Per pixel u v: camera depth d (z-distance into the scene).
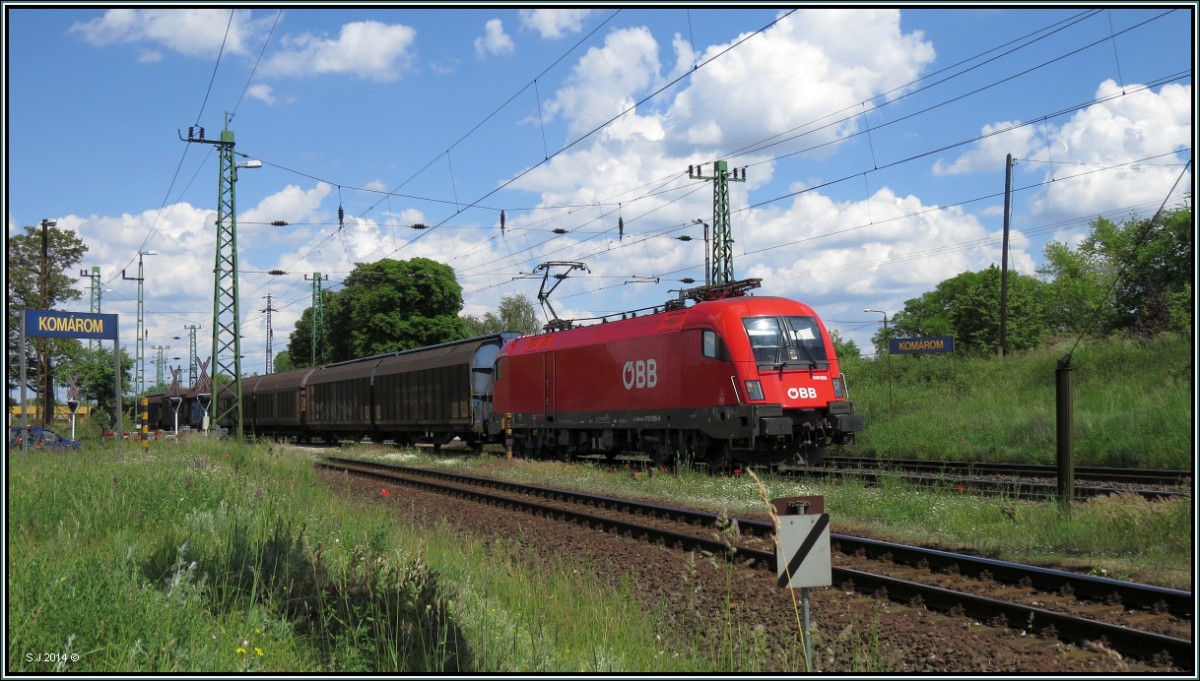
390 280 56.09
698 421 19.55
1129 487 13.84
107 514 10.41
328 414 42.09
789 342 19.02
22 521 9.63
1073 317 59.81
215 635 5.86
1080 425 22.12
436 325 55.69
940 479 15.66
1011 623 7.12
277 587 7.07
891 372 33.22
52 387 40.31
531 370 26.34
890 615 7.52
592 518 13.07
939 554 9.12
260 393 49.97
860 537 11.18
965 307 56.94
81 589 6.11
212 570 7.52
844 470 17.20
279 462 20.09
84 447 23.59
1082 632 6.65
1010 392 28.33
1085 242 61.50
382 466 24.77
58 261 41.88
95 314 19.09
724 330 19.00
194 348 82.44
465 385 30.45
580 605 7.61
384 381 36.81
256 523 9.97
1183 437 19.34
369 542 9.24
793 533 5.75
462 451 32.44
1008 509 12.03
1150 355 27.41
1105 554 9.64
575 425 24.05
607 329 23.20
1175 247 35.81
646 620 7.37
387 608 6.27
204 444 24.14
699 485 16.94
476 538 11.81
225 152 34.44
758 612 7.69
